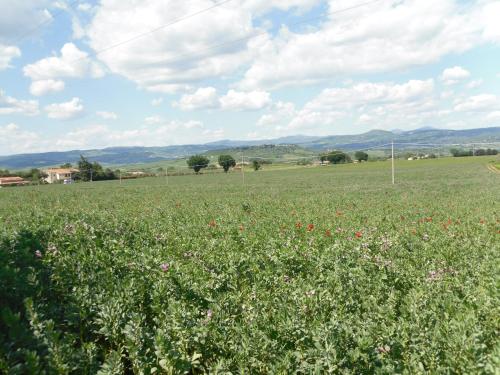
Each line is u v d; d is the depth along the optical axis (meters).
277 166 164.50
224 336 7.07
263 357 6.45
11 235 12.55
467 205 27.75
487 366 5.67
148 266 10.59
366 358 6.15
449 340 6.21
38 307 7.98
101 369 6.64
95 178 134.75
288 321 7.06
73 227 14.24
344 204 30.50
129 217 22.48
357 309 8.41
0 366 5.78
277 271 10.97
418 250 13.55
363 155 174.00
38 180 149.12
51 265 10.53
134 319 7.13
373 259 11.84
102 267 10.54
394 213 23.91
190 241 14.74
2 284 8.62
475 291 8.71
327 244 14.53
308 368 5.99
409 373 5.97
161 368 6.68
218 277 10.22
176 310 7.42
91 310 7.85
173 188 61.84
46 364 6.29
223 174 123.38
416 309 7.47
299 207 28.53
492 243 14.30
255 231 16.98
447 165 116.62
